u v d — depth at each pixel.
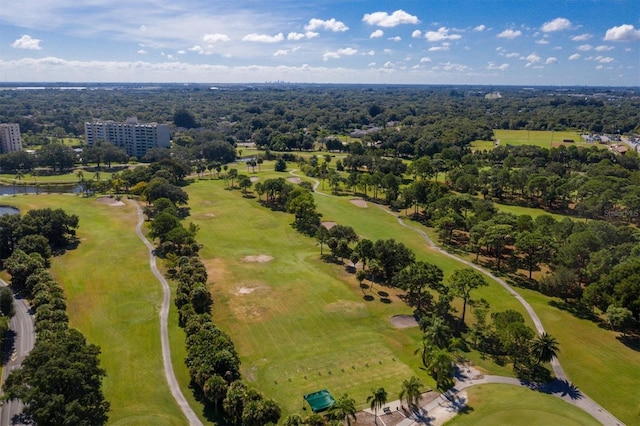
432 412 71.19
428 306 106.44
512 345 84.00
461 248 145.62
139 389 74.62
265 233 158.25
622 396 76.44
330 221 169.12
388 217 178.12
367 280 120.88
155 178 198.62
